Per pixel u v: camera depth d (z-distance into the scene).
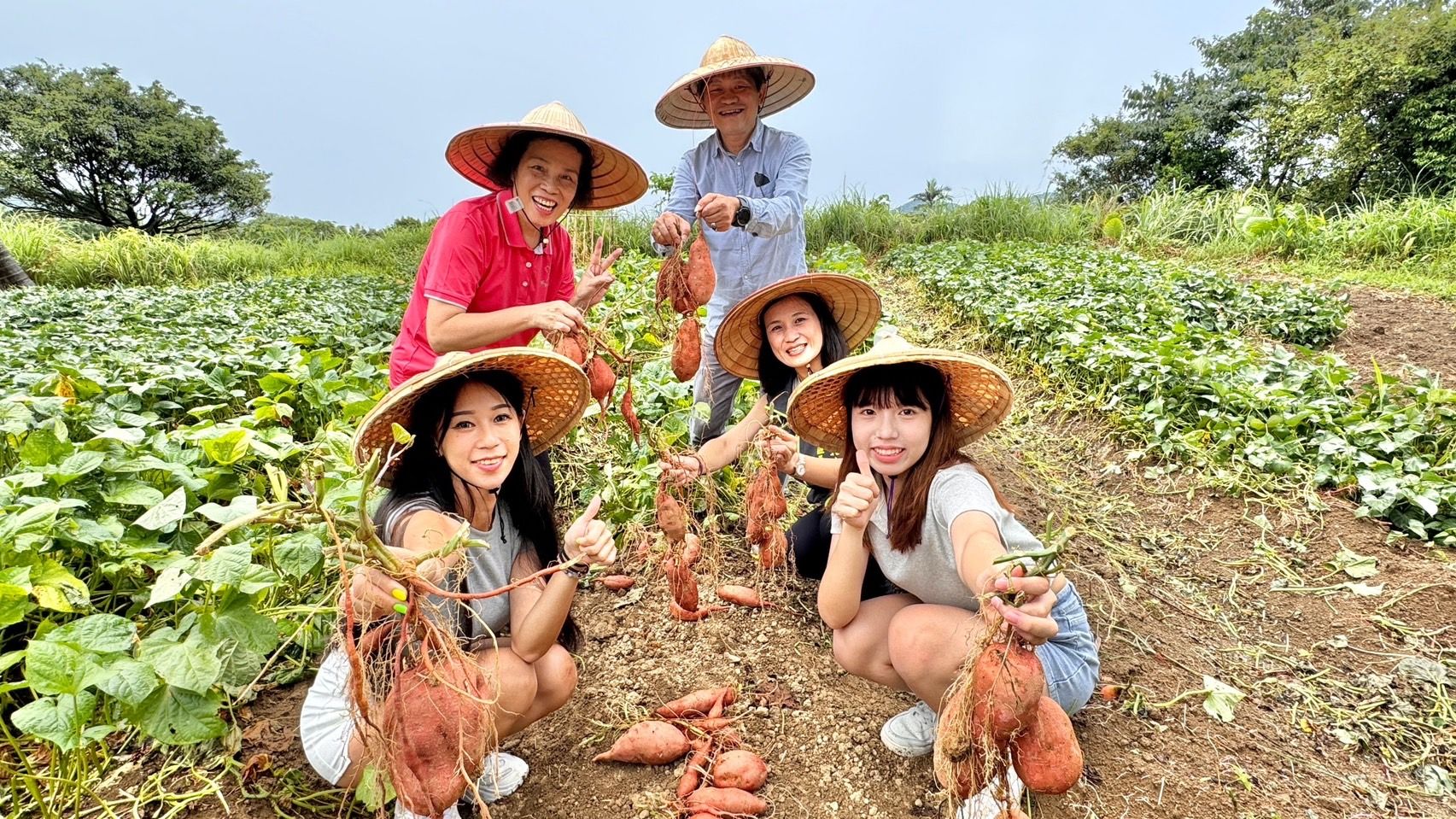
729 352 3.43
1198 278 9.12
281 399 4.36
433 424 1.97
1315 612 3.18
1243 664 2.87
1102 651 2.92
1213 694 2.64
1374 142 21.64
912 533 2.15
